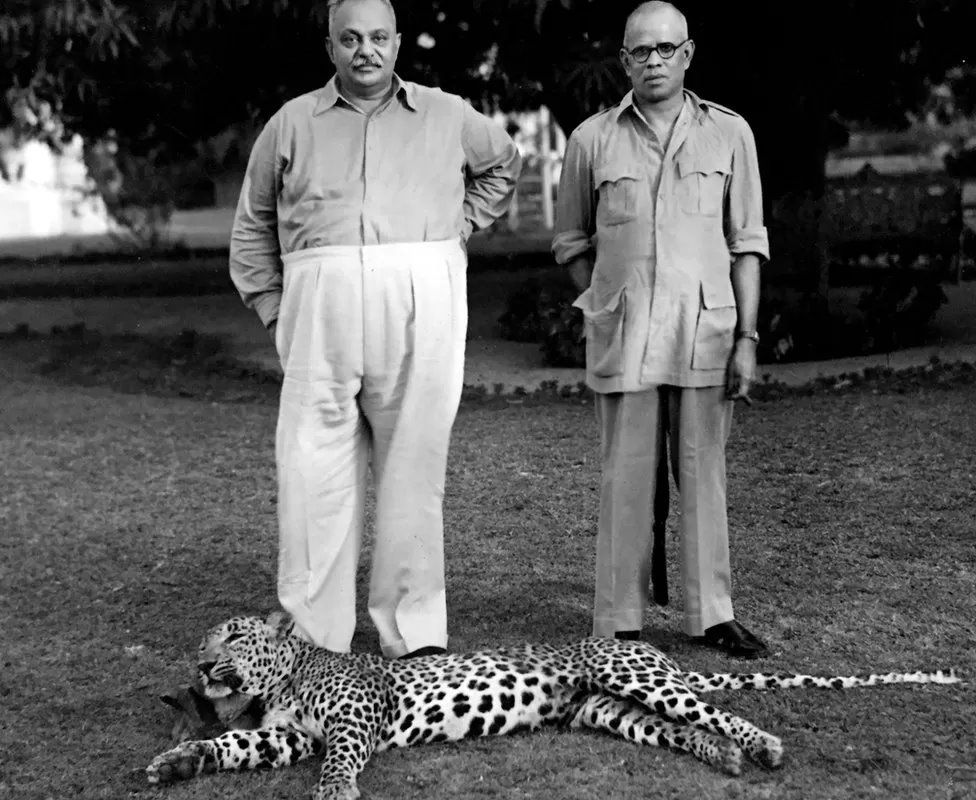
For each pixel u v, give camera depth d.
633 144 5.22
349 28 4.96
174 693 5.13
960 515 7.07
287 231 5.18
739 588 6.13
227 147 23.02
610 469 5.30
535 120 27.20
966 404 9.45
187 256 25.94
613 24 12.12
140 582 6.74
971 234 17.28
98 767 4.49
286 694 4.54
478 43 13.11
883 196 14.42
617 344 5.21
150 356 13.73
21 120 15.87
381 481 5.23
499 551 6.93
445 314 5.12
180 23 12.40
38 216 34.22
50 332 15.70
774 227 13.01
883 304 12.62
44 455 9.65
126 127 16.84
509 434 9.53
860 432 8.87
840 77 13.98
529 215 31.05
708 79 13.09
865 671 5.07
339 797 4.00
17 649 5.78
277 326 5.25
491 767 4.30
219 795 4.20
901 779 4.13
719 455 5.29
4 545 7.52
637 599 5.32
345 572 5.21
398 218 5.05
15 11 12.52
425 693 4.51
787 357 12.27
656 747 4.40
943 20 12.70
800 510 7.36
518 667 4.60
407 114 5.14
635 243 5.18
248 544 7.36
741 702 4.75
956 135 29.00
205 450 9.62
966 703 4.73
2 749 4.68
